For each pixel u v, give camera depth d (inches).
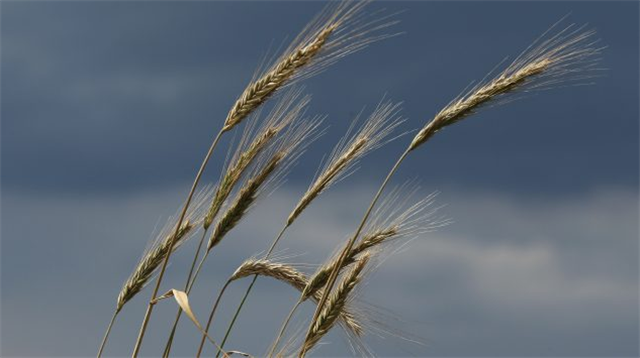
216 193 67.0
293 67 65.1
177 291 64.0
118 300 66.7
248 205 67.3
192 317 63.2
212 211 66.9
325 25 65.0
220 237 67.3
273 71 65.2
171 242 66.6
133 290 66.7
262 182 67.4
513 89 64.1
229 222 67.2
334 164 67.4
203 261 67.2
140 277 66.8
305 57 65.0
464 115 64.3
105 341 66.6
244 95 65.4
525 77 63.9
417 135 64.7
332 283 66.2
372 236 67.1
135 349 65.7
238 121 65.4
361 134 67.3
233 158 67.3
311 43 65.0
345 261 66.9
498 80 64.3
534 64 63.7
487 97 64.1
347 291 66.8
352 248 67.0
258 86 65.2
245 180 67.4
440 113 64.4
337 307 66.8
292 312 66.9
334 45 64.9
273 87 65.2
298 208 67.5
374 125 67.2
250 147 67.4
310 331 66.7
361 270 67.1
